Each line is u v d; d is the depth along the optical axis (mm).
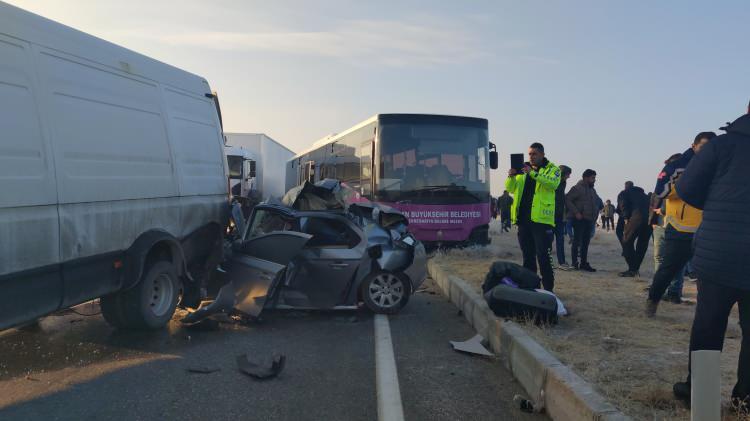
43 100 4910
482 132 14305
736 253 3322
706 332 3553
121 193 5793
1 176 4363
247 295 6992
